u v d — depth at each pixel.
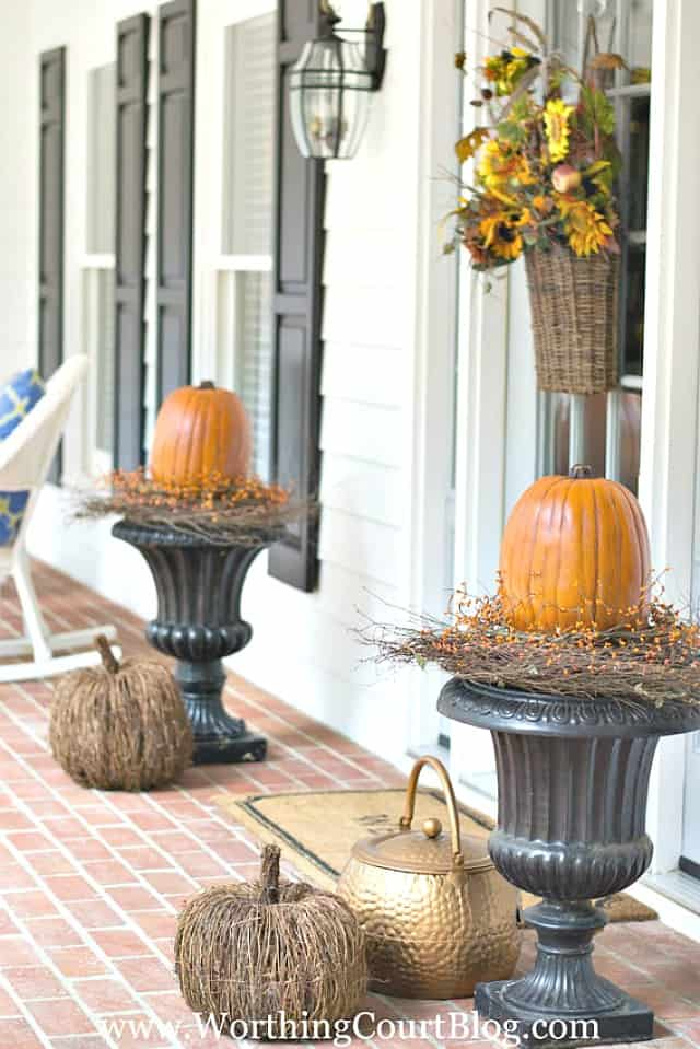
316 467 7.07
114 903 4.90
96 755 5.98
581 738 3.78
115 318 9.65
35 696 7.62
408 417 6.29
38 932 4.65
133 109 9.30
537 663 3.73
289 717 7.26
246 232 8.13
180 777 6.28
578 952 4.04
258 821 5.64
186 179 8.48
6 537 7.84
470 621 3.97
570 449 5.70
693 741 5.00
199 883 5.08
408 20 6.26
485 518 6.00
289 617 7.50
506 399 5.99
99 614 9.53
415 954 4.21
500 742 3.92
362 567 6.74
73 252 10.73
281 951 3.96
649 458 4.87
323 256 6.98
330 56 6.40
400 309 6.36
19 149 11.62
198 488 6.36
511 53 5.21
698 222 4.83
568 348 5.23
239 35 8.13
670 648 3.80
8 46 11.55
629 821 3.91
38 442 7.66
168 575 6.37
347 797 5.97
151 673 6.12
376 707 6.68
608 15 5.38
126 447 9.52
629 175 5.29
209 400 6.40
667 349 4.84
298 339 7.13
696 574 4.94
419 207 6.20
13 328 11.74
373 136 6.54
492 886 4.28
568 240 5.12
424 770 6.23
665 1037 4.05
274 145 7.29
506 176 5.13
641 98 5.24
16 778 6.23
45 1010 4.12
